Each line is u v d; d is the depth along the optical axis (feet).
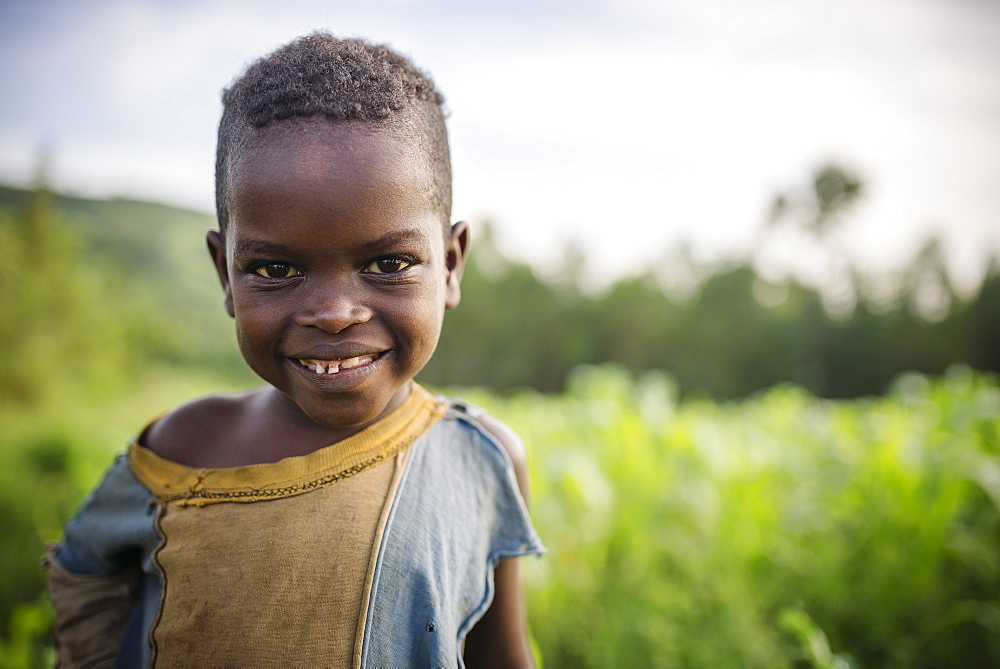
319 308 2.54
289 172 2.47
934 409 13.58
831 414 16.40
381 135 2.59
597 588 11.35
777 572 11.84
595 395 15.02
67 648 3.44
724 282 66.39
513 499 3.36
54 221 55.01
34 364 40.91
